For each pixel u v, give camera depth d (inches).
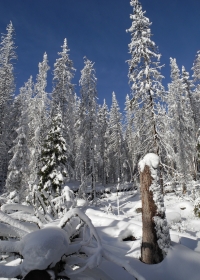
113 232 281.7
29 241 113.3
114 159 1667.1
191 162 935.7
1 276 106.7
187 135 927.7
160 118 577.3
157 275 161.8
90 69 1064.2
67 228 163.9
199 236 328.5
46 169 571.5
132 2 641.0
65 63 994.1
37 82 1041.5
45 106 922.7
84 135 1001.5
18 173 771.4
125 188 1278.3
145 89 577.9
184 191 830.5
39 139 822.5
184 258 174.2
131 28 622.2
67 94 936.9
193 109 1084.5
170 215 482.3
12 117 1169.4
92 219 356.8
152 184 192.1
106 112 1744.6
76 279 125.2
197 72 943.0
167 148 568.4
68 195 316.5
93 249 133.1
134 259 187.8
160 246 180.4
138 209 677.9
